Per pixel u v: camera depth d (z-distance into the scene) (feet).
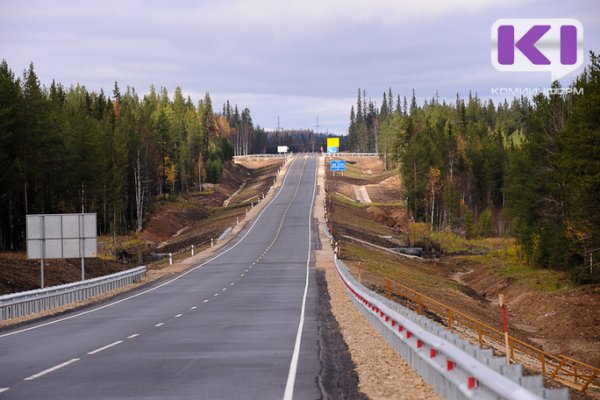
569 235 435.12
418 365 96.43
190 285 335.26
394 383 90.48
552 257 453.99
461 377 69.46
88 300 272.92
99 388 86.99
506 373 55.42
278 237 644.69
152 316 202.80
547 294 364.79
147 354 120.16
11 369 106.73
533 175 495.00
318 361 110.42
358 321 177.99
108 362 111.14
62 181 626.64
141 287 334.24
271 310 213.25
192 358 114.21
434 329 86.89
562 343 284.41
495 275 487.20
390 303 132.87
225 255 524.11
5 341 150.71
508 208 568.82
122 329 168.35
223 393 82.99
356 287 209.67
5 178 491.72
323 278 352.49
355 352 121.60
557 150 462.19
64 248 297.74
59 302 251.39
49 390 86.38
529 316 349.00
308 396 81.20
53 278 365.61
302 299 252.01
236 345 131.85
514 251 593.42
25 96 550.77
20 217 584.40
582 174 360.28
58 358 118.52
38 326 185.47
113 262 522.47
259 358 114.01
